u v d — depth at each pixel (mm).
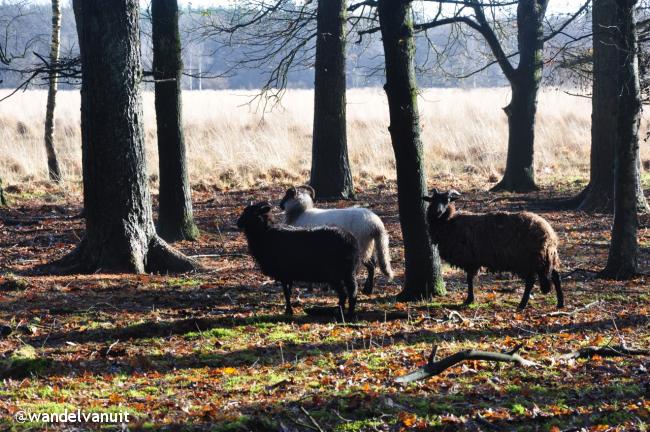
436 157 30281
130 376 8359
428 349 9336
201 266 14539
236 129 33094
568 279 13625
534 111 24453
